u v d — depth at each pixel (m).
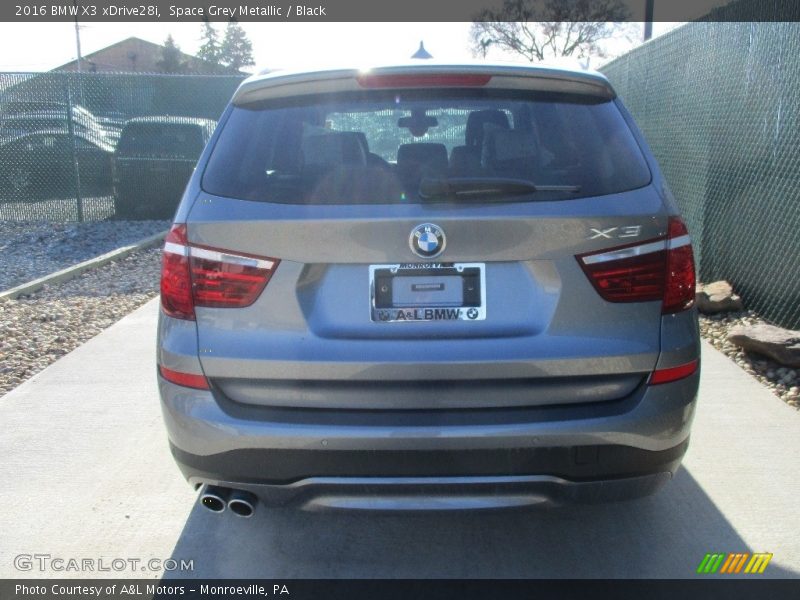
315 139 2.85
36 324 6.73
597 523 3.42
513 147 2.77
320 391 2.58
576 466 2.57
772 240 6.01
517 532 3.37
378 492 2.60
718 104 7.01
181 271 2.67
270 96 2.92
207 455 2.65
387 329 2.57
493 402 2.56
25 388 5.08
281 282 2.58
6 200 12.48
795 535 3.29
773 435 4.21
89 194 12.58
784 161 5.77
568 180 2.66
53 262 9.77
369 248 2.54
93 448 4.17
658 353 2.60
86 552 3.24
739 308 6.49
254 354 2.58
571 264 2.55
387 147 2.99
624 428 2.55
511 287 2.57
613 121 2.85
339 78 2.84
